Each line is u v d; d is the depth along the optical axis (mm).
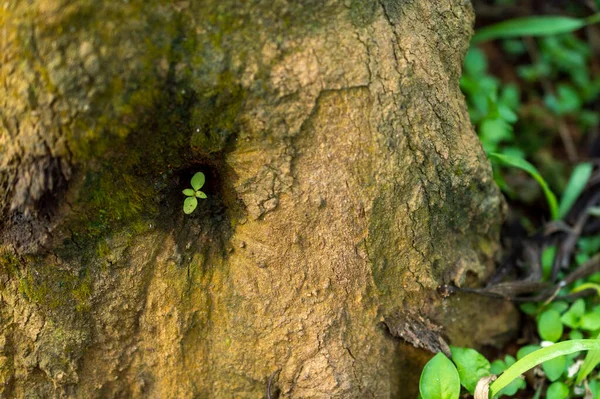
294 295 629
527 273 706
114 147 593
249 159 612
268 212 620
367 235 623
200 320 637
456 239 656
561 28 781
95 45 575
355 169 614
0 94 585
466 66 812
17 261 616
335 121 609
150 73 583
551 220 738
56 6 571
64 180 595
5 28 577
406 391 665
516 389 656
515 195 781
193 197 616
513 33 787
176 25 583
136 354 641
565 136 834
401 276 639
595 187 767
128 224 620
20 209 601
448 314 660
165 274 630
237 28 590
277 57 596
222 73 593
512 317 694
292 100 602
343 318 632
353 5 604
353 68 604
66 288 622
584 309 685
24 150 589
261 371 638
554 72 866
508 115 741
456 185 638
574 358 670
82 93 579
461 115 642
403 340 650
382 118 611
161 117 597
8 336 629
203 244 632
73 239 614
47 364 631
